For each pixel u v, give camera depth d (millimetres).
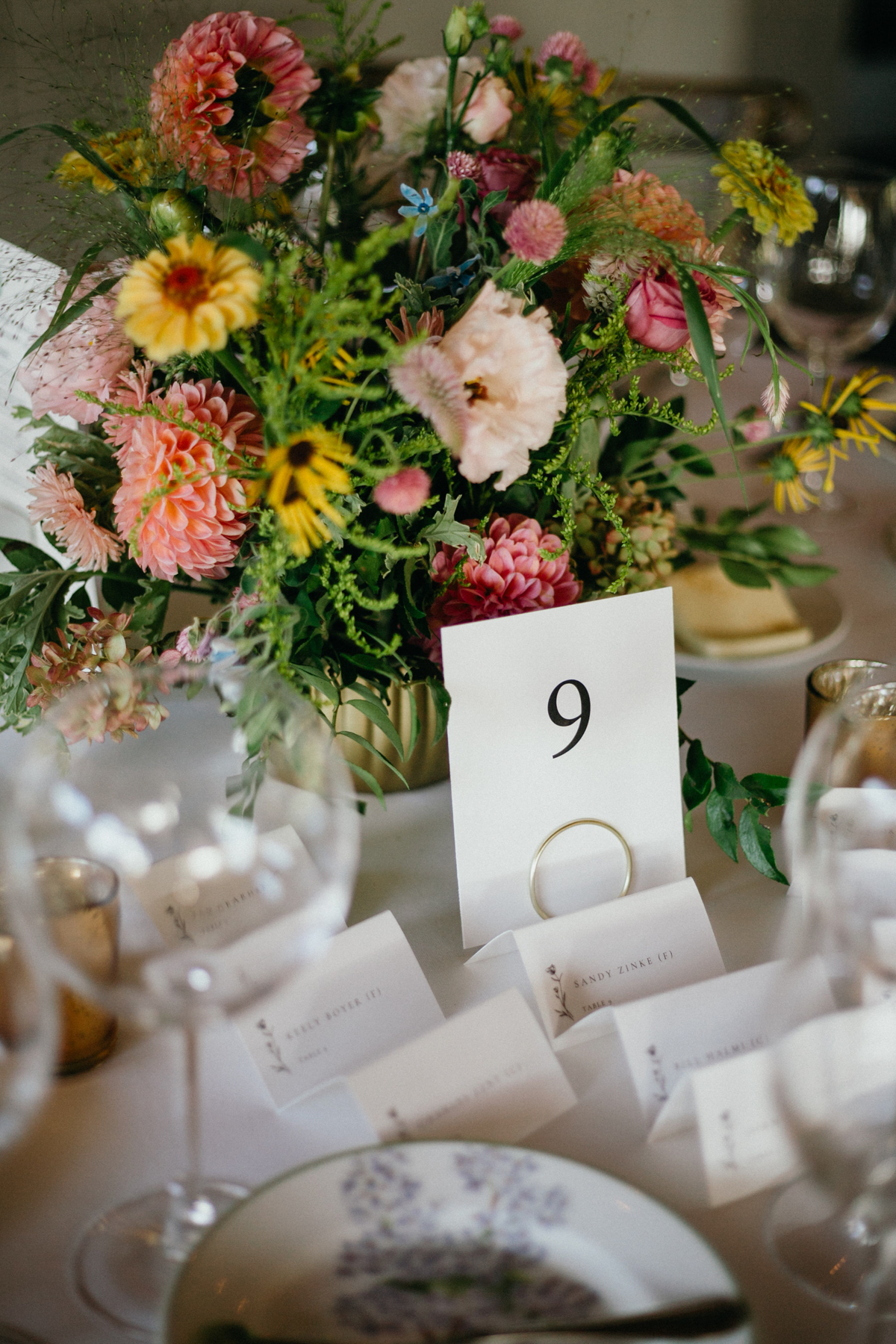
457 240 756
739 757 860
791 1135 444
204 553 607
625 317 686
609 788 704
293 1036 565
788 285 1360
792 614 1028
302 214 823
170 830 508
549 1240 454
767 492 1295
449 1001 633
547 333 591
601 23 1874
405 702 731
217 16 682
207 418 602
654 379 1323
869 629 1053
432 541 662
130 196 670
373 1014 587
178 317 483
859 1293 460
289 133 729
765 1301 459
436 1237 458
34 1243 477
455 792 665
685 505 1231
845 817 598
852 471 1394
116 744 497
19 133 685
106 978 474
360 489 660
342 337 536
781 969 588
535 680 677
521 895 686
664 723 715
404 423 642
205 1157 523
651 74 1797
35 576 724
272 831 502
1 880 492
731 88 1680
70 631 701
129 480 605
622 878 713
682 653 999
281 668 607
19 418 741
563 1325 405
